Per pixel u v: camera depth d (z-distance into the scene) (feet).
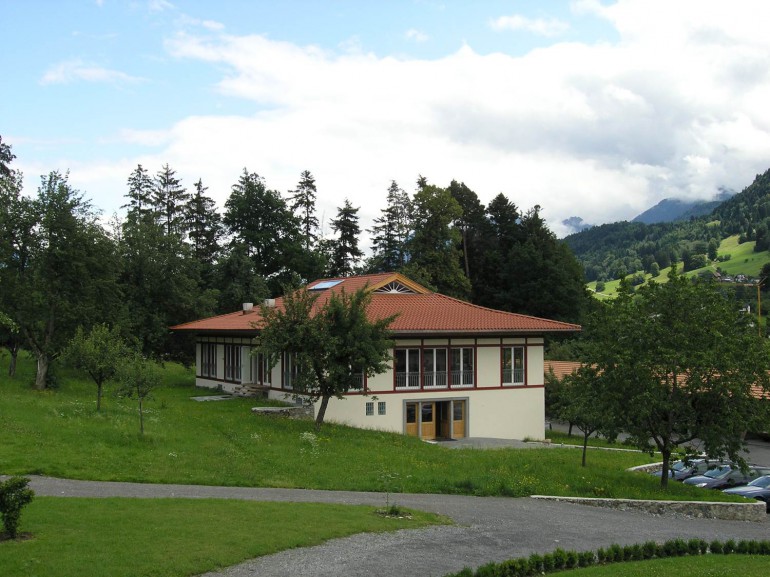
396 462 76.84
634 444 79.15
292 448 78.33
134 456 66.28
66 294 116.06
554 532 53.36
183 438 77.20
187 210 235.61
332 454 77.66
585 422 84.84
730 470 88.07
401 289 134.00
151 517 44.62
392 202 257.75
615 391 77.87
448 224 220.64
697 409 77.20
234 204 223.10
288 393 115.24
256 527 44.37
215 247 237.04
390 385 111.34
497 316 124.36
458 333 113.19
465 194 256.11
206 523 44.27
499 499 66.03
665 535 57.00
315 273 227.20
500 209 254.88
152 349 153.38
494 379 120.16
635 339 77.87
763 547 53.42
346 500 57.82
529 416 123.13
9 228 113.80
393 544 44.68
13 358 130.41
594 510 65.87
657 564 45.52
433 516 54.13
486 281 249.96
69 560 34.65
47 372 116.78
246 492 57.88
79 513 44.21
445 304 128.98
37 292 111.04
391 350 111.75
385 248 257.75
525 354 123.44
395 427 111.45
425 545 45.34
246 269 195.00
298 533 44.04
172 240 155.74
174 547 38.55
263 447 76.84
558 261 232.53
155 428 81.41
